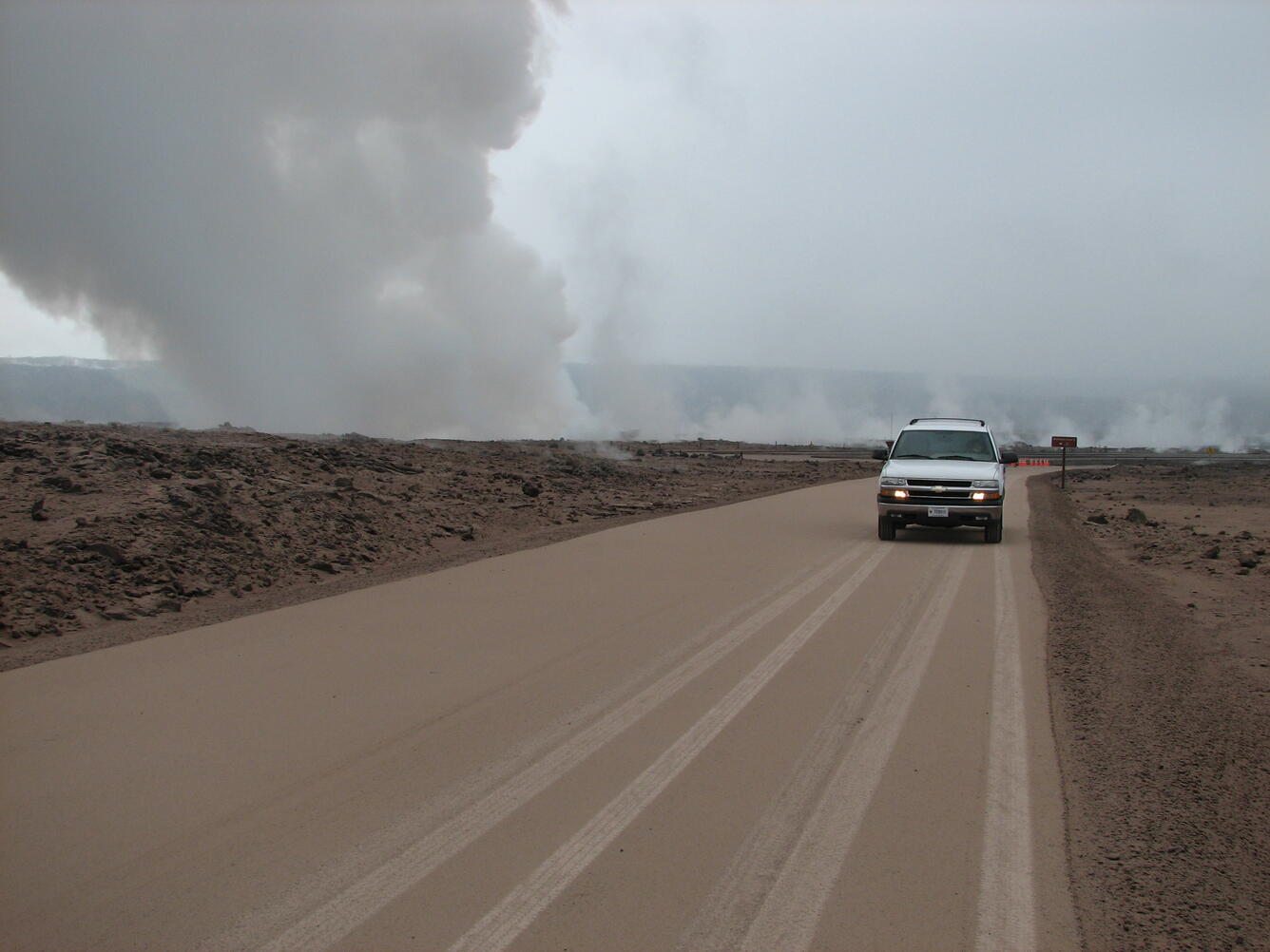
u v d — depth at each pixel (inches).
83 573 492.7
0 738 273.7
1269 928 176.2
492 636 398.3
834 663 355.3
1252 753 266.5
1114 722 288.7
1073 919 177.8
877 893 186.2
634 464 1470.2
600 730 280.5
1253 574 602.5
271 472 778.8
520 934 172.1
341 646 381.4
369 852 203.3
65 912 180.5
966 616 441.4
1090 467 2143.2
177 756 259.0
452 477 950.4
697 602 468.8
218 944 169.6
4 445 710.5
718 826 215.6
